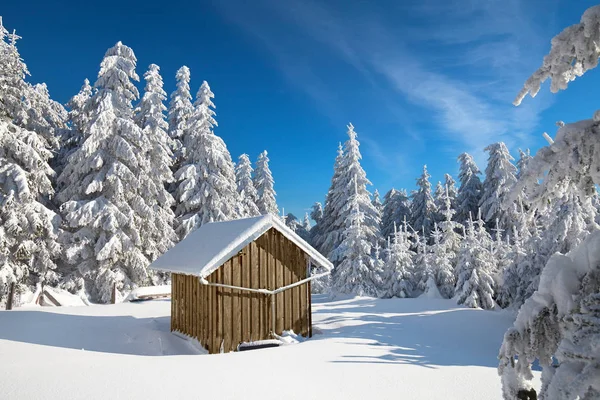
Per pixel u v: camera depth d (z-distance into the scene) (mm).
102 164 23250
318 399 5785
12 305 19375
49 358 8516
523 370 2613
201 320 11672
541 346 2580
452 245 25766
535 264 14594
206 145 28969
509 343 2668
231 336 11109
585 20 2424
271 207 45625
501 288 16797
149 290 22359
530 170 2600
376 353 8906
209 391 6051
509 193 2709
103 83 24375
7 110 20641
